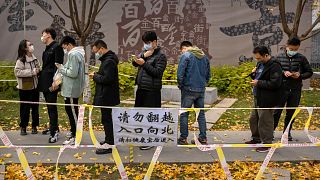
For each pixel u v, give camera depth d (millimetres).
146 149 6199
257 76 6328
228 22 13695
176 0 13586
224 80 12203
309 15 13297
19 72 6625
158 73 5941
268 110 5969
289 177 5113
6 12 13953
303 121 8453
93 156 5832
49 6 13820
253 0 13586
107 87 5855
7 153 5906
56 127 6578
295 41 6438
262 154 6023
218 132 7477
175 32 13680
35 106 7023
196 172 5309
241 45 13758
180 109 4758
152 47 6004
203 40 13727
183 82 6320
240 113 9266
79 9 13641
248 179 5059
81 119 4652
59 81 6289
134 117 4734
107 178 5094
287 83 6520
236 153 6074
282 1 10859
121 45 13836
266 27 13625
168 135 4738
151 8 13648
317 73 15984
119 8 13719
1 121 8234
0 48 14078
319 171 5398
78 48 6367
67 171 5320
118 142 4770
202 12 13633
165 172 5262
